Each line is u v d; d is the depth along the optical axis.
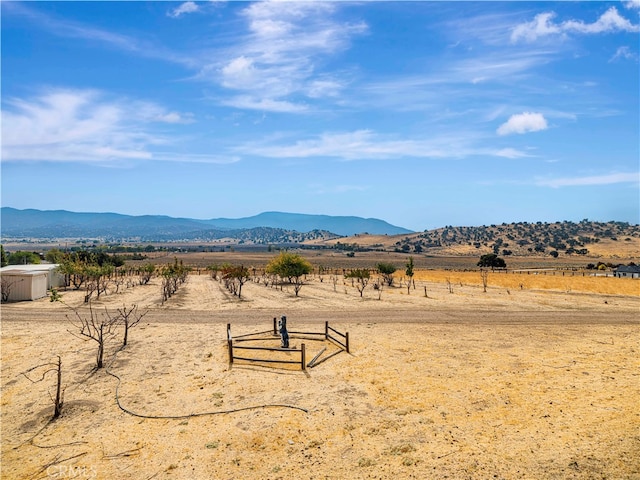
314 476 9.57
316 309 33.56
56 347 20.86
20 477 9.65
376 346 21.16
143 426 12.20
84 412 13.16
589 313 31.55
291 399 14.12
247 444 11.11
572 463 9.77
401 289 50.94
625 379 15.79
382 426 12.03
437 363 18.12
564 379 15.87
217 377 16.41
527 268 119.44
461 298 40.91
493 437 11.24
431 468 9.76
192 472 9.81
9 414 13.05
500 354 19.59
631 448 10.33
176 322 27.92
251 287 53.16
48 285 44.25
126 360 18.73
